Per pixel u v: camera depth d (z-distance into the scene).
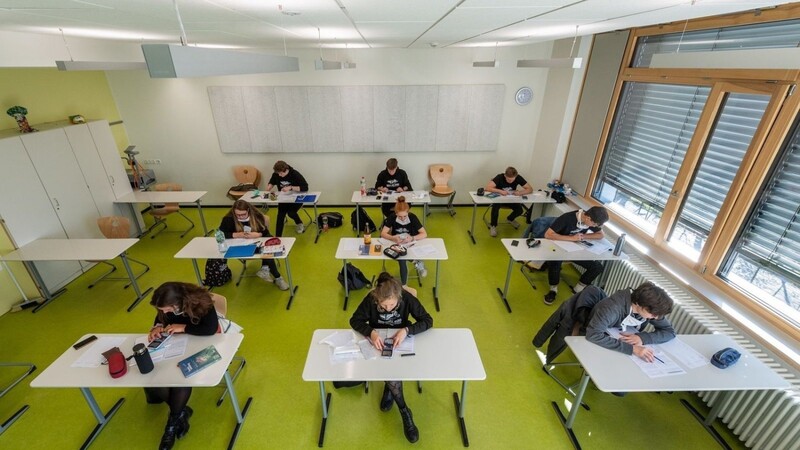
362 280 4.27
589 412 2.81
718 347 2.45
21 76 4.26
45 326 3.67
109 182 5.07
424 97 5.96
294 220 5.74
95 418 2.70
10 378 3.05
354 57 5.70
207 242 3.88
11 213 3.74
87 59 4.52
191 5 1.80
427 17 2.19
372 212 6.64
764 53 1.88
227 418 2.72
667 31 3.59
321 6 1.82
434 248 3.72
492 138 6.30
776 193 2.68
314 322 3.75
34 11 1.97
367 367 2.20
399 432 2.63
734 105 2.96
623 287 3.69
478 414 2.78
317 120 6.08
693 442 2.61
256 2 1.72
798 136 2.52
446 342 2.42
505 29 2.92
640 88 4.13
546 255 3.64
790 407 2.21
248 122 6.05
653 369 2.24
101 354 2.30
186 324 2.50
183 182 6.52
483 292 4.30
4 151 3.66
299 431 2.63
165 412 2.76
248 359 3.26
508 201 5.20
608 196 4.72
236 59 1.78
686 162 3.36
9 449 2.50
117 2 1.68
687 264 3.36
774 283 2.71
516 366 3.23
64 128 4.34
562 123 5.36
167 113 5.96
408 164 6.51
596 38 4.69
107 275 4.56
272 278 4.37
